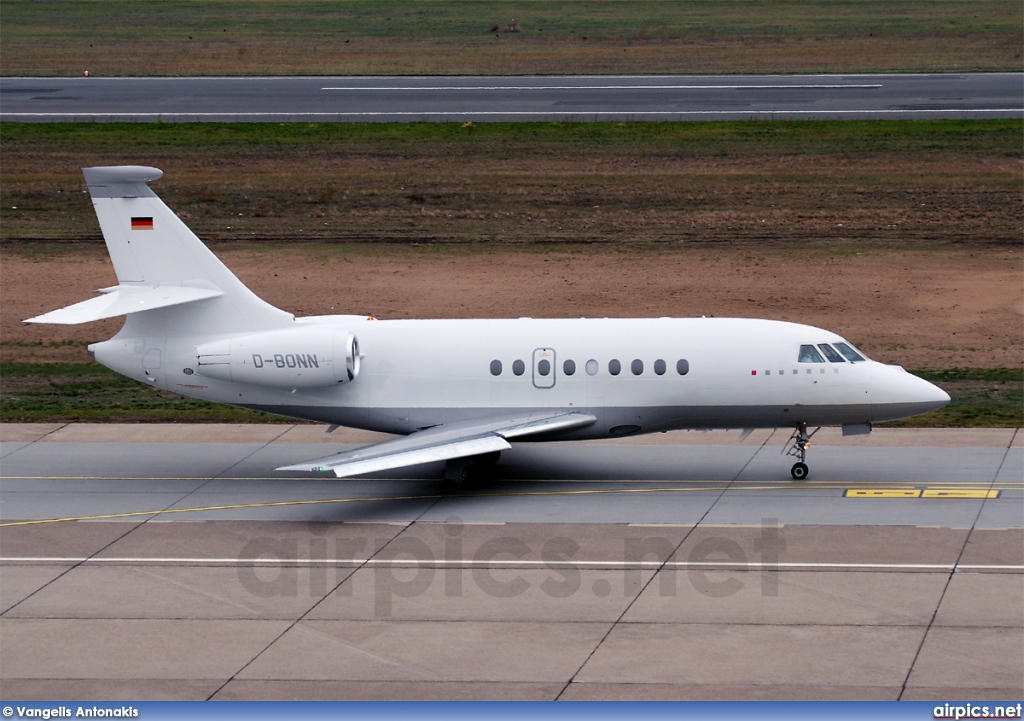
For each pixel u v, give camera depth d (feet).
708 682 269.44
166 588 328.70
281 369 409.69
